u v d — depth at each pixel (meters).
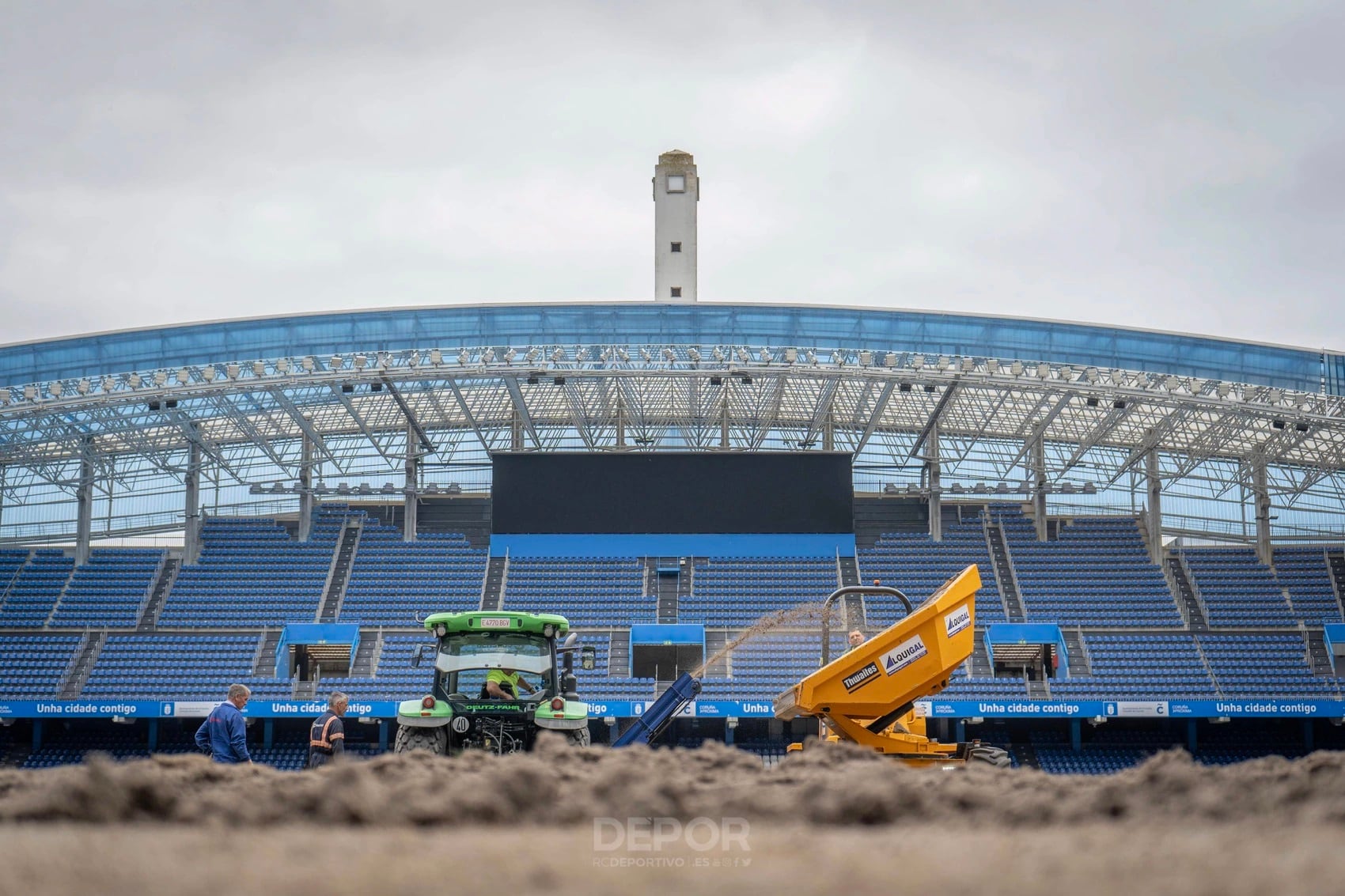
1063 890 4.48
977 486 49.81
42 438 44.00
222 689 41.00
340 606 45.59
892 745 15.73
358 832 6.30
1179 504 50.50
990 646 42.91
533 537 47.00
